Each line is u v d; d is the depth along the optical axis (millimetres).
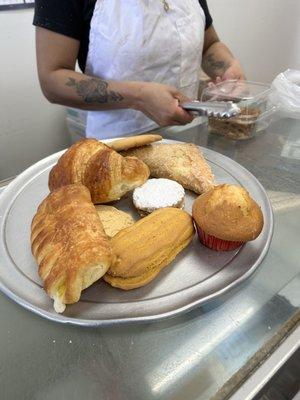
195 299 340
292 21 1874
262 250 396
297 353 304
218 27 1603
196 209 405
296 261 395
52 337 323
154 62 802
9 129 1213
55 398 278
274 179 542
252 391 271
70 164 464
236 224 375
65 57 771
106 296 350
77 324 322
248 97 659
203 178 490
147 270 354
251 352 302
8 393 281
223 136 668
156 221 387
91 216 369
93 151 474
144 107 716
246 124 640
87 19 753
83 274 323
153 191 462
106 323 319
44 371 296
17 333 328
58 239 352
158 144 582
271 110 714
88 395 279
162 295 349
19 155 1281
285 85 735
